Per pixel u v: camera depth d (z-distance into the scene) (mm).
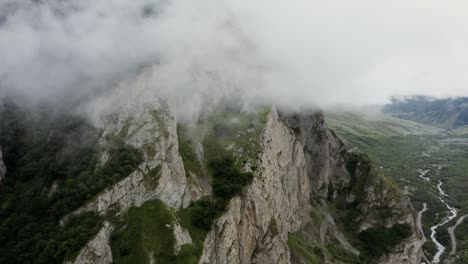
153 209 101000
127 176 103438
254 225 121250
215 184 119312
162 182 105875
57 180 108812
